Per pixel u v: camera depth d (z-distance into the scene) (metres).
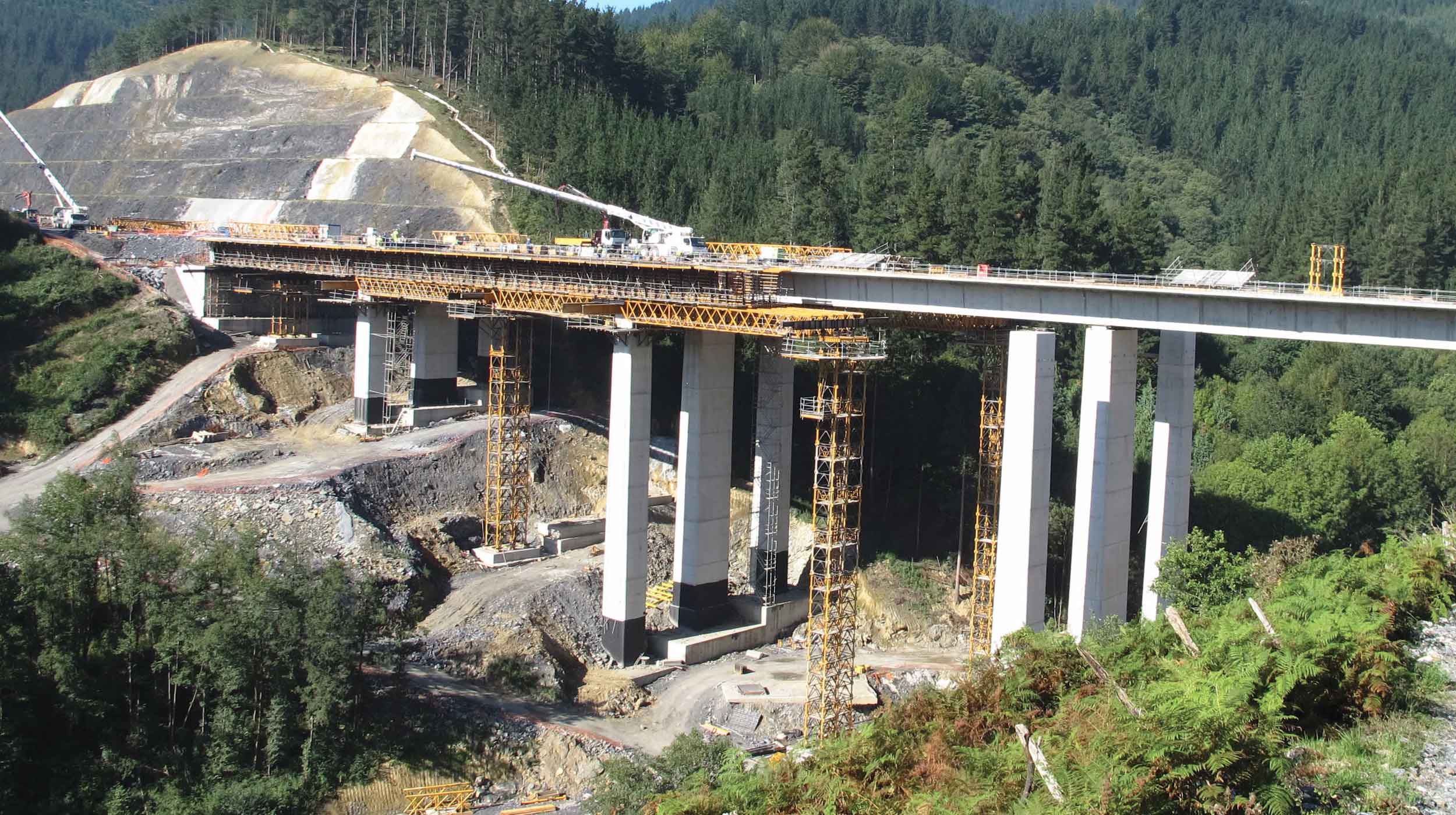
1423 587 40.75
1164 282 79.44
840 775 34.84
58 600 70.94
